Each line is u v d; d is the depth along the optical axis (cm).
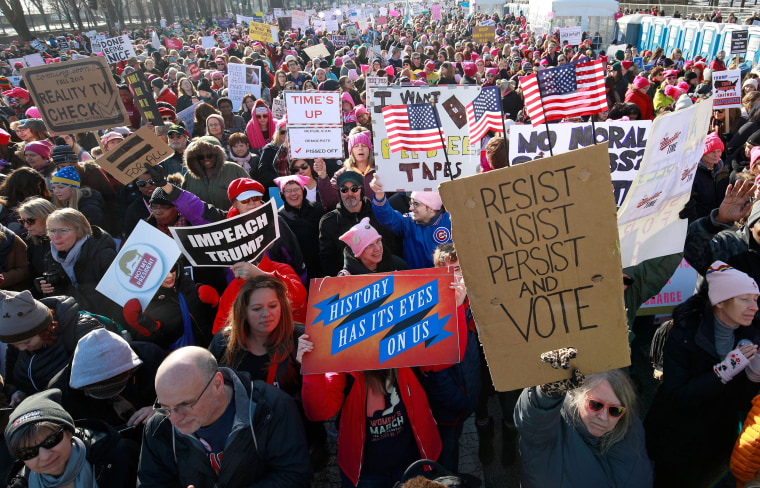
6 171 585
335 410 251
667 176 256
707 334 243
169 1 6119
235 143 604
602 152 165
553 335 179
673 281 372
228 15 7975
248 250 305
